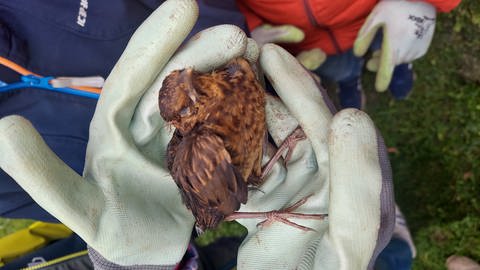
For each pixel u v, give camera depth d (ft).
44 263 1.67
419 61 2.28
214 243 2.03
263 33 1.95
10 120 1.21
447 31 2.20
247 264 1.51
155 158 1.47
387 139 2.39
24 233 1.85
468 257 2.19
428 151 2.32
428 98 2.30
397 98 2.32
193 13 1.29
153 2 1.64
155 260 1.42
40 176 1.21
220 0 1.70
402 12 1.86
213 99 1.33
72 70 1.55
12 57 1.45
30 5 1.49
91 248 1.40
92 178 1.37
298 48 2.09
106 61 1.57
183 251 1.47
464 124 2.23
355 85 2.29
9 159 1.20
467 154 2.23
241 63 1.39
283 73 1.46
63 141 1.58
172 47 1.30
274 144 1.59
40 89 1.50
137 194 1.42
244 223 1.57
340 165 1.29
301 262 1.46
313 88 1.48
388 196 1.32
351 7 1.88
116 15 1.56
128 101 1.33
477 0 2.09
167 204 1.47
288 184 1.51
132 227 1.36
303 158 1.51
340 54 2.13
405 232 2.08
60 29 1.52
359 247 1.30
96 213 1.31
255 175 1.48
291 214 1.43
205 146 1.30
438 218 2.28
